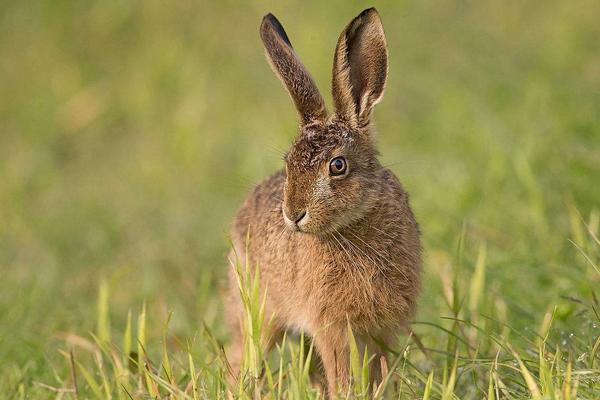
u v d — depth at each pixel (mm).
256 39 18391
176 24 19281
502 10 17875
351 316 8539
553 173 12062
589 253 9797
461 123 14258
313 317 8648
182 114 16812
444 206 12141
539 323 9258
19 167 16859
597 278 9445
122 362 9227
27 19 20016
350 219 8336
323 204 8195
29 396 8961
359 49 8875
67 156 17453
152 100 17844
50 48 19406
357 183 8336
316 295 8562
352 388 8094
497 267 10234
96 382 9047
